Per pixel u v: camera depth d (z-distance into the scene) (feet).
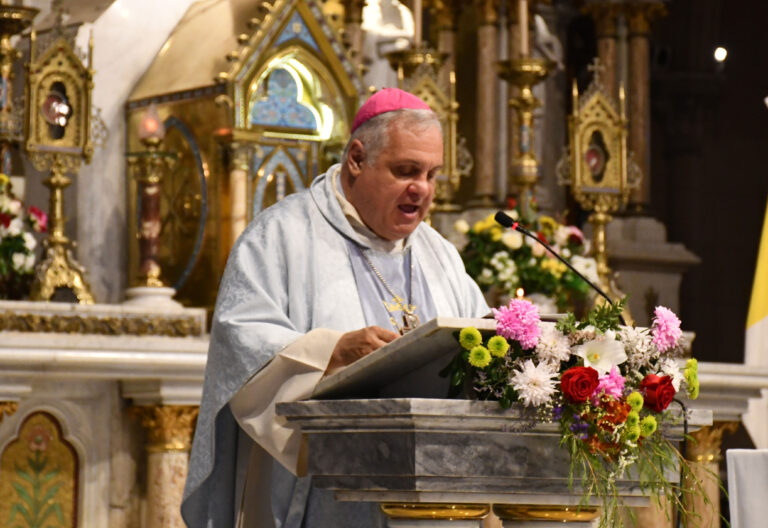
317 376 15.08
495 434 13.28
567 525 13.89
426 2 41.86
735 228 57.36
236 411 15.70
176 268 32.91
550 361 13.62
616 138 37.50
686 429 14.56
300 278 16.67
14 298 29.22
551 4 45.75
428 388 14.20
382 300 17.01
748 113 57.72
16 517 27.58
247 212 32.09
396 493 13.44
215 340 16.20
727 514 36.73
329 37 33.27
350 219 17.20
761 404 33.73
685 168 56.75
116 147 33.81
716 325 56.95
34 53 29.58
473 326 13.56
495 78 41.83
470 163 36.32
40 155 29.35
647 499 14.28
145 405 28.30
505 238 34.01
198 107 32.35
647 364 14.38
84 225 33.27
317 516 15.88
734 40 57.67
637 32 44.80
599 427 13.42
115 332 28.09
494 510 14.23
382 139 16.69
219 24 33.73
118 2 34.17
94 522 28.45
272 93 32.81
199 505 16.66
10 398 26.53
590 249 37.58
